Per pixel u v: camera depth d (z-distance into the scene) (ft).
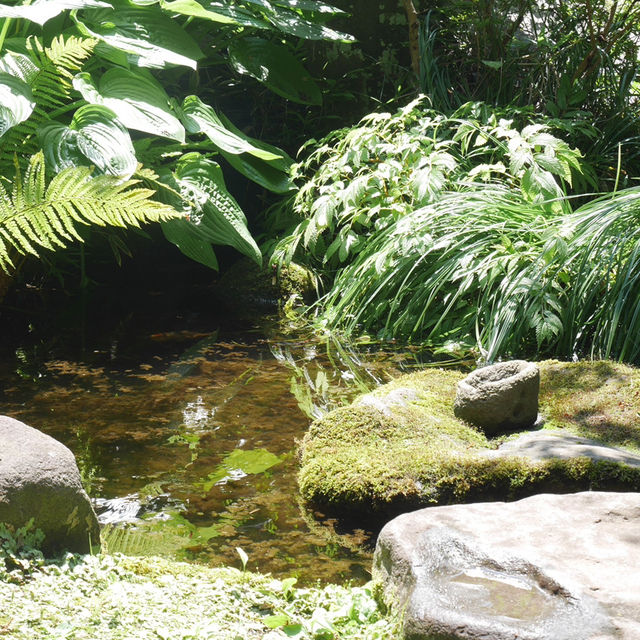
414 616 6.42
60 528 8.20
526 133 19.02
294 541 9.55
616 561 6.98
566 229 16.53
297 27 21.90
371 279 18.01
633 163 22.80
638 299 15.05
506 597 6.51
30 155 17.34
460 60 24.34
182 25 22.39
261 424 12.87
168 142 21.90
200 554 9.16
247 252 19.48
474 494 10.07
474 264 17.21
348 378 15.05
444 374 13.53
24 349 16.53
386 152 20.30
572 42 23.29
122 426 12.72
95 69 20.86
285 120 24.12
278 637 6.80
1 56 17.79
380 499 9.99
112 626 6.73
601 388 12.58
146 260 22.65
